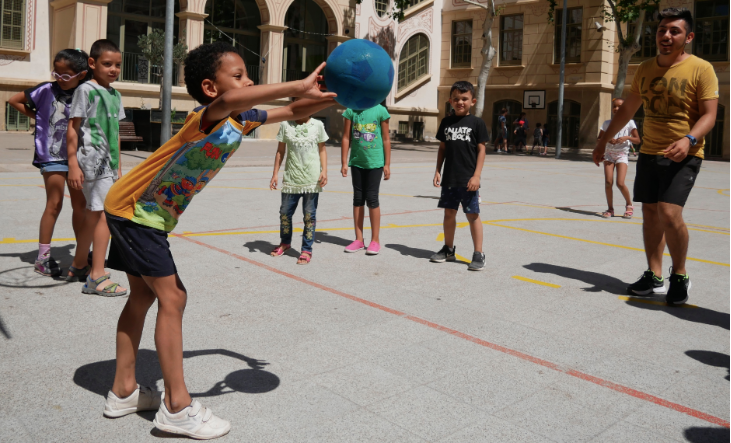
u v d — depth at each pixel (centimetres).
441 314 453
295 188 588
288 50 3047
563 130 3050
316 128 589
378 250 647
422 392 323
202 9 2600
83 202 514
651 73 489
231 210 866
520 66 3144
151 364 347
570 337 414
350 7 3056
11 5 2367
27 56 2423
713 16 2677
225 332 401
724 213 1055
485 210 981
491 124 3288
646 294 523
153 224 267
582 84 2920
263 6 2788
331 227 790
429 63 3453
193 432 270
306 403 307
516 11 3134
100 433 275
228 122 264
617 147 939
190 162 262
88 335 387
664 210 484
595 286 549
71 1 2338
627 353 389
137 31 2600
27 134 2409
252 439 272
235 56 260
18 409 292
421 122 3472
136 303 285
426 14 3384
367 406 305
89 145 459
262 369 346
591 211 1020
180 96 2578
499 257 650
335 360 361
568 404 315
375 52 276
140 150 1978
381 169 643
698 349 400
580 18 2939
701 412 311
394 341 394
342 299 481
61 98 500
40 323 404
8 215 758
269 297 479
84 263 500
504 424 291
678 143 449
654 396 328
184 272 539
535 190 1311
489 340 403
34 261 554
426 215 911
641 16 2447
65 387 317
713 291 545
